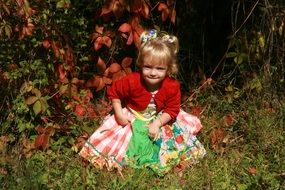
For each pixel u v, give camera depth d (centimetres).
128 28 425
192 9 533
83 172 376
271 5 488
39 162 393
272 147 427
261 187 367
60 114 430
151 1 481
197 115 466
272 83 509
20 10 383
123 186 362
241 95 498
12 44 417
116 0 420
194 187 370
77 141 416
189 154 409
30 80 423
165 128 409
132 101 406
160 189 364
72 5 461
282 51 508
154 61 385
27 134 421
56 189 358
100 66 443
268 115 472
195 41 541
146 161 396
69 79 446
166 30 515
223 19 545
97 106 464
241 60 482
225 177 379
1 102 428
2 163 384
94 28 472
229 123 457
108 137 402
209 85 504
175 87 402
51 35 418
